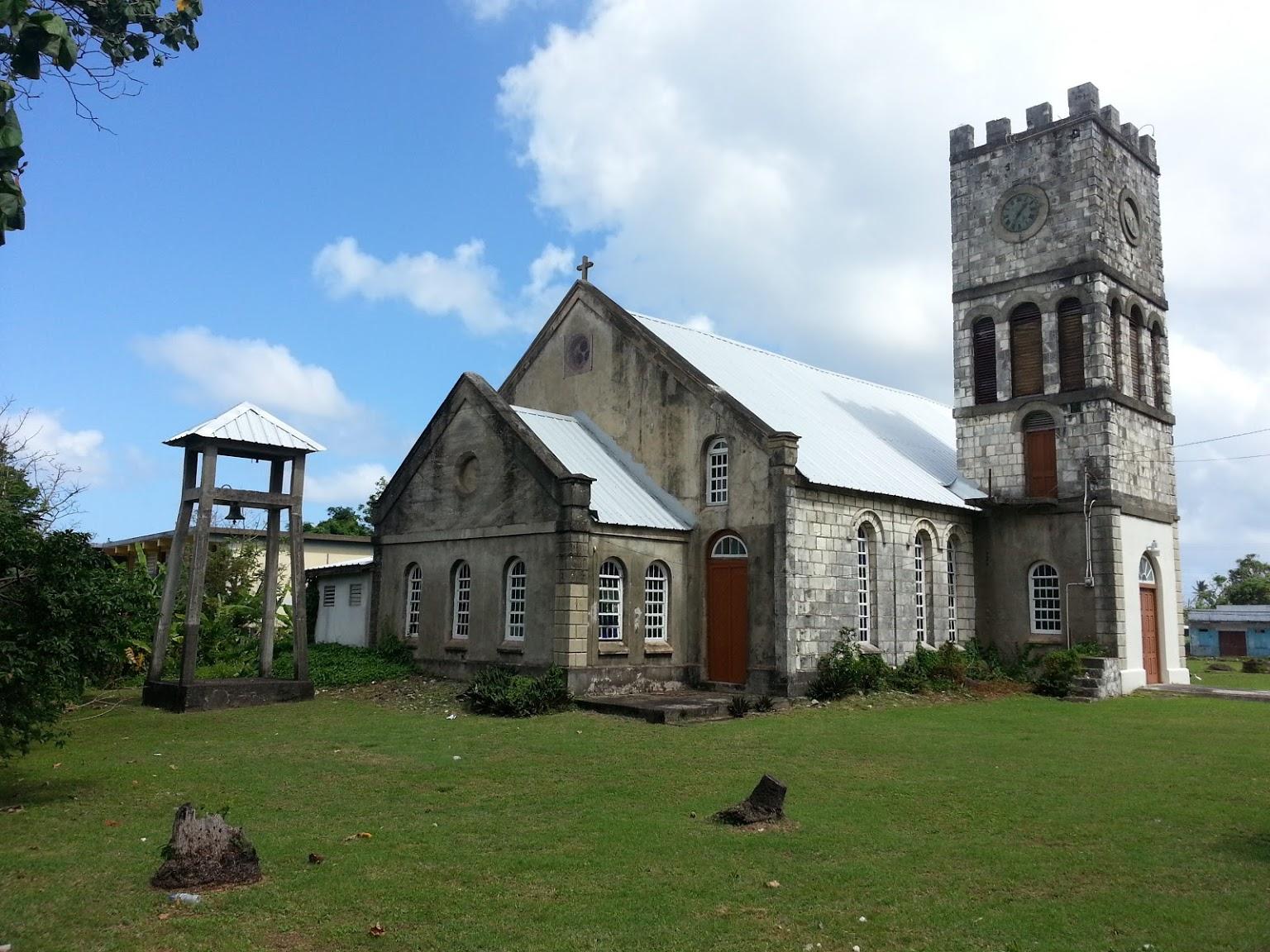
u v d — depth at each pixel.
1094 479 31.88
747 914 8.92
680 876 10.01
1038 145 34.47
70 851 10.81
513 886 9.68
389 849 10.98
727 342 36.03
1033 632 32.75
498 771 15.76
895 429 37.75
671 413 29.48
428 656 29.23
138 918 8.72
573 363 32.94
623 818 12.48
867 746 18.42
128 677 29.55
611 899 9.29
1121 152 35.00
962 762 16.89
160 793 13.98
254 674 29.31
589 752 17.61
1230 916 8.96
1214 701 28.12
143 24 9.41
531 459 26.58
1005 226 35.06
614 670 25.64
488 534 27.67
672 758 17.03
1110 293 33.19
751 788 14.41
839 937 8.40
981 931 8.56
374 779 15.08
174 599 25.72
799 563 26.53
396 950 8.08
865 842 11.38
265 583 26.64
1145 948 8.18
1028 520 33.19
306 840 11.36
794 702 25.16
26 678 12.39
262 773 15.59
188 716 22.55
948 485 34.41
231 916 8.77
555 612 25.06
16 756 16.83
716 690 27.02
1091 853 11.06
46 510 26.09
